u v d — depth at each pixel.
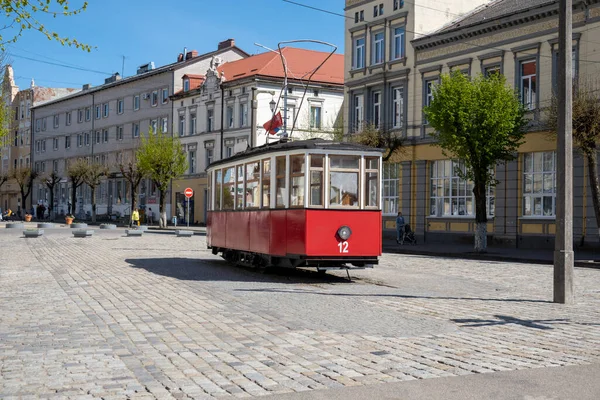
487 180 28.44
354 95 43.47
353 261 15.95
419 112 38.53
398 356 7.62
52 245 31.28
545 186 31.61
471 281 16.91
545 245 31.19
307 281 16.33
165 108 69.19
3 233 43.38
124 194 76.00
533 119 31.73
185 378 6.62
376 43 42.03
